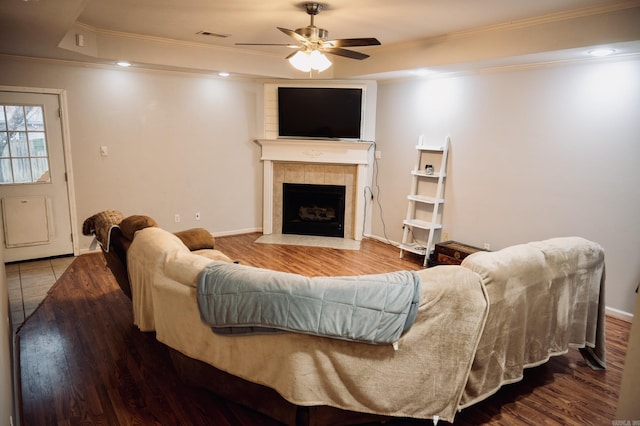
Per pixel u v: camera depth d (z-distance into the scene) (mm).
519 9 3252
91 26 4137
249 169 6145
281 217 6219
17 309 3484
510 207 4355
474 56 4016
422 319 1947
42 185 4672
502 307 2148
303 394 1971
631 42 2980
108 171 5047
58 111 4633
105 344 2932
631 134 3387
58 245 4863
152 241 2637
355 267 4809
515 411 2316
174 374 2582
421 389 2004
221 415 2221
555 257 2449
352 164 5867
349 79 5691
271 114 6012
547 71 3920
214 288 2074
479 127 4582
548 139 3971
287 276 2031
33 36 3385
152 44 4629
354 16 3607
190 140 5570
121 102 5004
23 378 2504
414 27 3932
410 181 5488
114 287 3996
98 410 2232
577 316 2672
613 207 3547
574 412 2318
